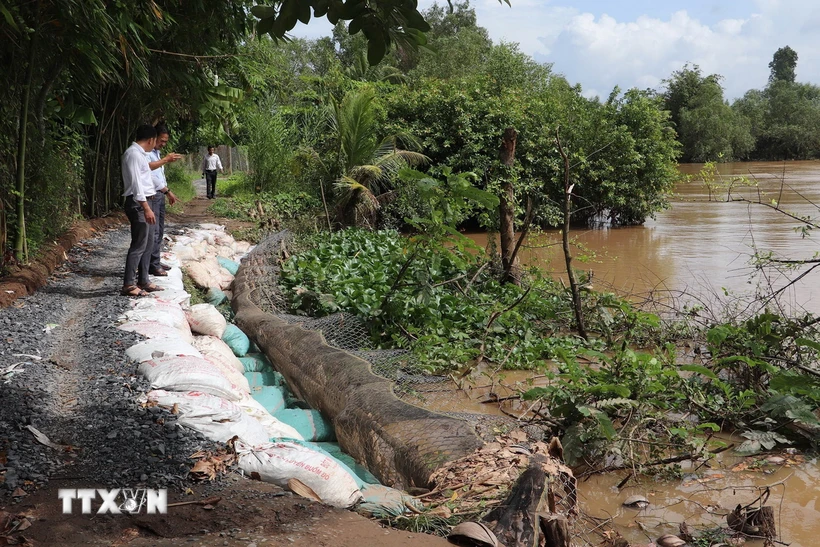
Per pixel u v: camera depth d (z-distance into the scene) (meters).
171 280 9.08
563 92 23.97
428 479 4.36
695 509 4.90
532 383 7.44
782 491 5.16
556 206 20.67
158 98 14.71
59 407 4.85
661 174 21.36
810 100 72.50
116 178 16.56
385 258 11.75
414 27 3.38
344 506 3.95
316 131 22.97
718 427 5.71
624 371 5.93
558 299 9.96
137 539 3.34
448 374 7.52
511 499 3.63
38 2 7.96
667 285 12.06
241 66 14.79
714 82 55.97
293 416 6.13
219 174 37.88
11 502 3.63
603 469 5.49
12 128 8.99
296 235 14.54
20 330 6.51
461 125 20.05
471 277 10.54
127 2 8.41
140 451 4.22
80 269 9.70
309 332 7.61
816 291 10.89
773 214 22.58
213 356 6.79
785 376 5.93
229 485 3.93
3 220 8.27
